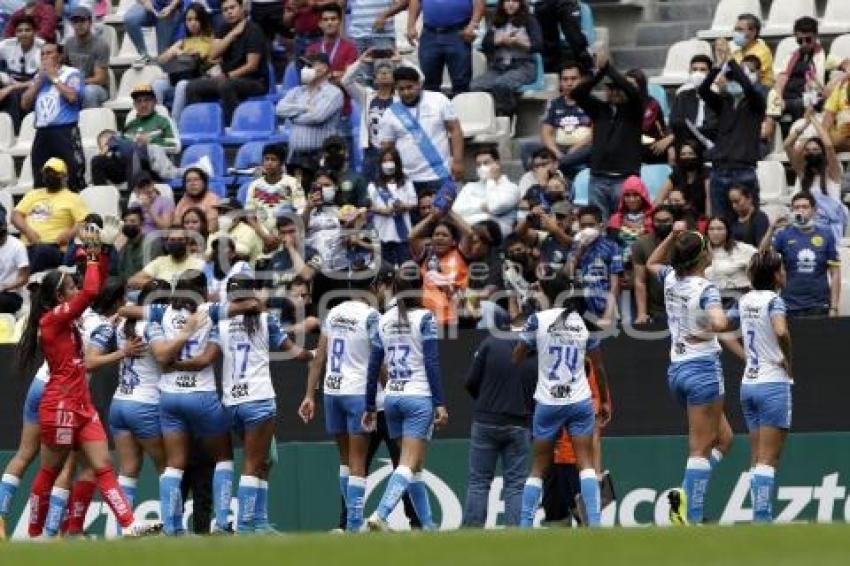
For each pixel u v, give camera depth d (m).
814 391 60.75
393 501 55.44
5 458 65.94
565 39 77.06
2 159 81.94
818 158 67.81
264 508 58.16
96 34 83.12
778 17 77.56
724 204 67.25
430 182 71.00
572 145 72.69
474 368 58.12
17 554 38.75
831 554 35.78
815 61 72.94
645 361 61.75
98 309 58.69
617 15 80.44
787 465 60.97
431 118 71.62
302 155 74.06
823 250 63.00
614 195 68.69
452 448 62.94
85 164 79.56
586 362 57.94
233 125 78.50
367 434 58.12
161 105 80.12
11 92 83.00
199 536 46.94
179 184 76.19
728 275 62.19
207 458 59.56
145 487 65.19
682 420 61.44
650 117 71.62
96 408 65.00
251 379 57.06
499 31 76.44
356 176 68.31
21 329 68.69
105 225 71.00
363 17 78.62
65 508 58.03
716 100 67.38
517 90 76.00
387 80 72.12
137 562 36.47
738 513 61.25
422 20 78.00
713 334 54.62
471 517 58.25
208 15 81.44
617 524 61.47
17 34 83.62
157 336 56.94
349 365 58.06
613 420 61.97
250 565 35.59
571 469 58.56
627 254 64.38
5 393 66.06
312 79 74.06
